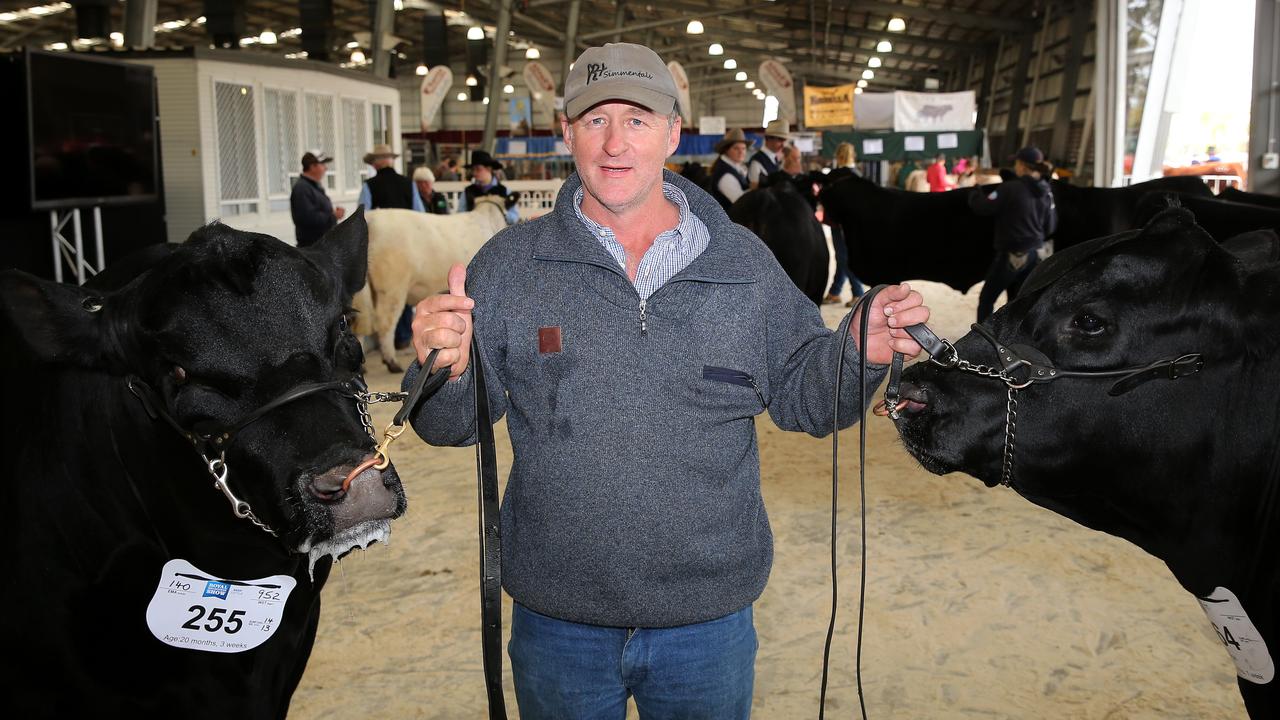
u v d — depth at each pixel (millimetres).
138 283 1982
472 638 3812
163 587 2098
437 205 12477
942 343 2027
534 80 25422
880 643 3711
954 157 23094
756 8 28953
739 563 2045
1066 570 4301
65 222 8414
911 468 5793
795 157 10977
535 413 2031
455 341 1913
